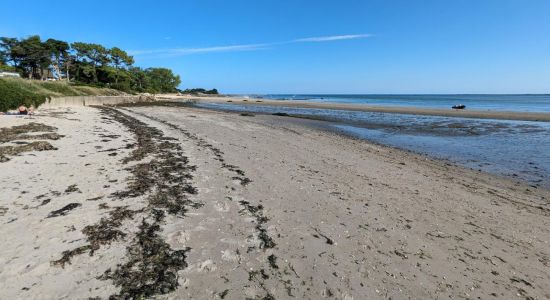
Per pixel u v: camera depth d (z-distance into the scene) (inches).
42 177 305.7
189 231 218.7
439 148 668.1
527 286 185.3
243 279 172.1
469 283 183.9
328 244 215.8
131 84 3321.9
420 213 283.4
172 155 434.6
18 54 2405.3
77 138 508.4
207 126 816.9
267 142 605.0
